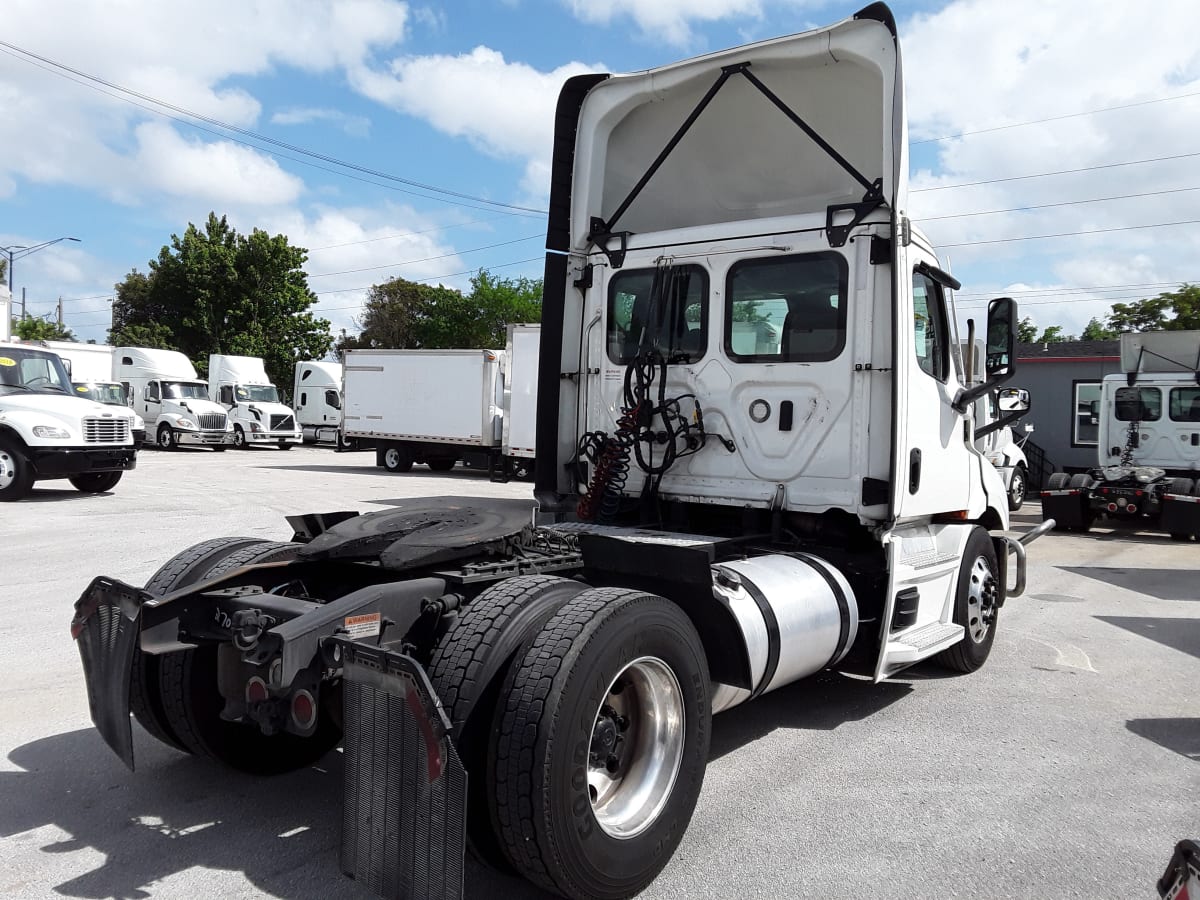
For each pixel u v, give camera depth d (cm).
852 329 485
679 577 364
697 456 531
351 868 285
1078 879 343
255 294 4856
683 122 567
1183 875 224
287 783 416
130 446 1642
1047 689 597
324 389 3475
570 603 314
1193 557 1264
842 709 548
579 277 583
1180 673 645
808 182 557
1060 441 2609
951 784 433
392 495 1728
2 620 698
